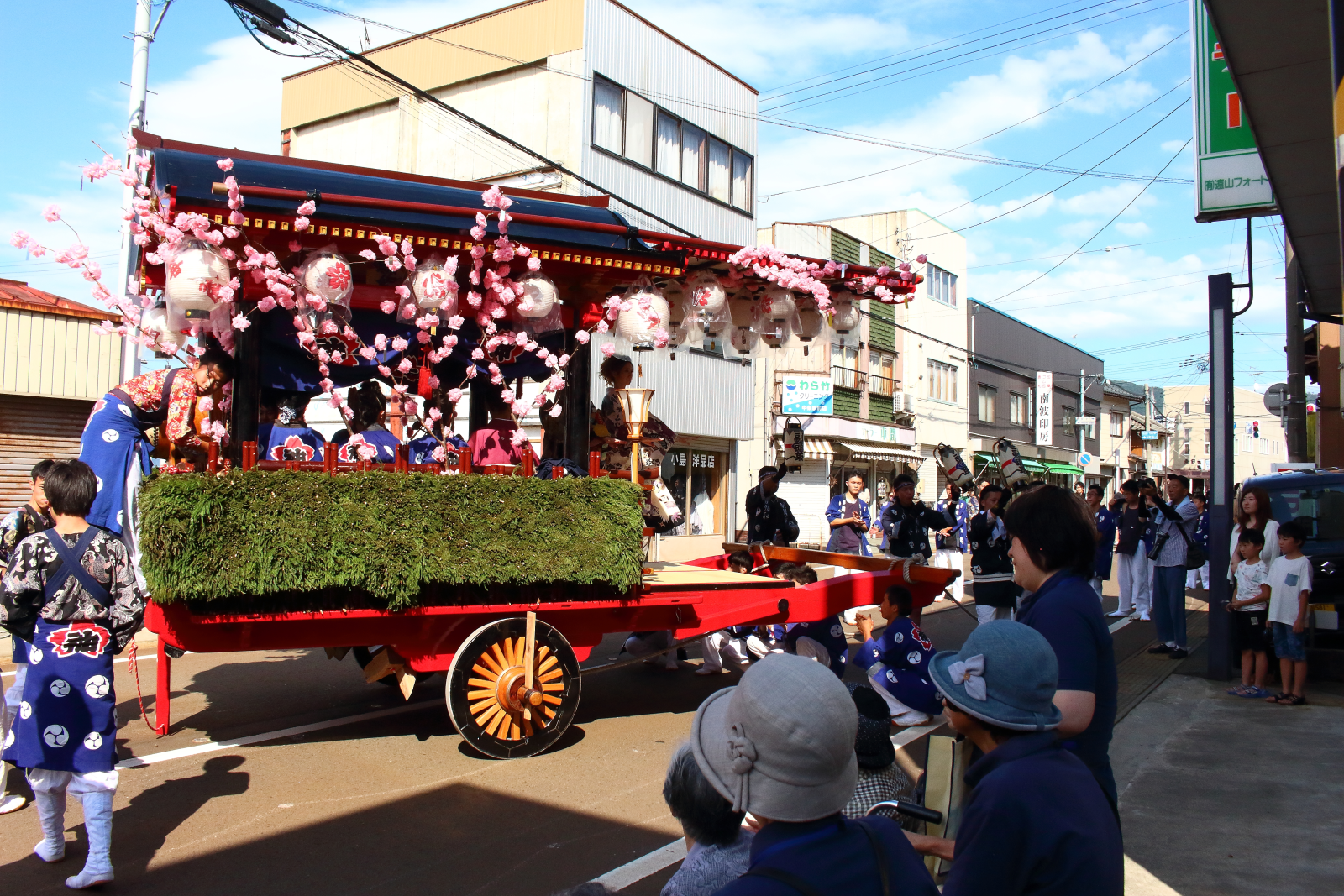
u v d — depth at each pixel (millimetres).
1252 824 4863
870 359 27797
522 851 4414
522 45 18297
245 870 4125
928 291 30922
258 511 4816
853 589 7023
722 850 2105
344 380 6922
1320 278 11812
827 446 24984
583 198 7418
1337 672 8438
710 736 2018
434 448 6348
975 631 2385
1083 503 2910
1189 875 4254
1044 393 37844
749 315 7848
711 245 6566
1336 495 8695
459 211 5660
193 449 5707
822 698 1816
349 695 7324
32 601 3896
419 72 19531
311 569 4895
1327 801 5180
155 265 5922
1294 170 8242
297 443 6277
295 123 21359
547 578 5508
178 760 5617
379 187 5797
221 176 5230
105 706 3934
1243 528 8617
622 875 4164
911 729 6660
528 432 14320
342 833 4570
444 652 5586
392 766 5594
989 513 8766
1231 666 8406
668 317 6863
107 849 3893
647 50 19016
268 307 5391
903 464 29531
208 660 8586
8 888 3887
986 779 2146
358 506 5066
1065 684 2625
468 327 7086
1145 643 10672
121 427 5777
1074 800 2092
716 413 20953
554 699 5723
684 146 20062
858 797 3150
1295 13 6102
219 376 5711
